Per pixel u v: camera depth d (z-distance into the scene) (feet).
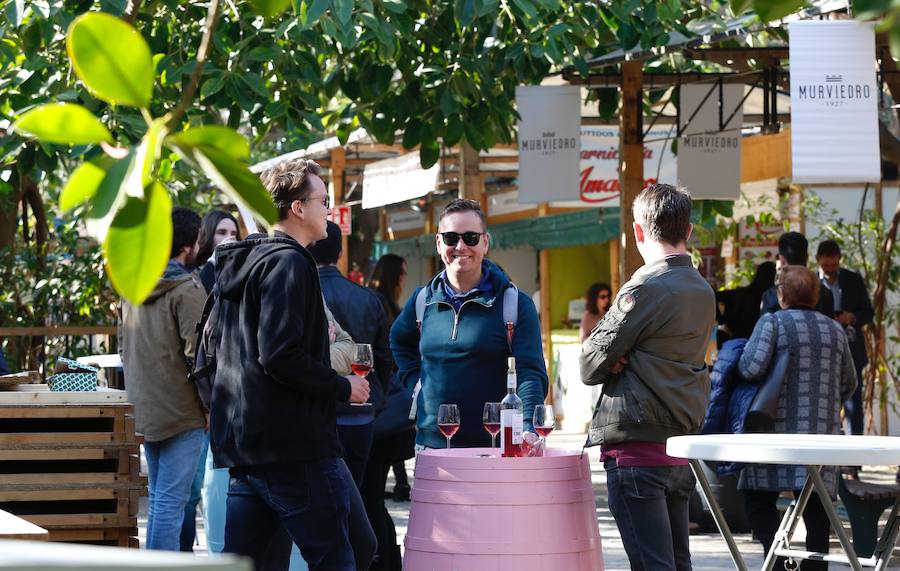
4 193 34.24
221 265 17.15
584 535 18.79
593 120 49.49
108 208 4.35
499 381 21.52
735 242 59.11
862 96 31.17
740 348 27.89
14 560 3.95
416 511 19.04
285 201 17.29
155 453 24.68
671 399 18.75
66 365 23.90
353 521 17.61
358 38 31.19
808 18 32.96
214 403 16.99
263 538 17.20
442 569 18.53
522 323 21.59
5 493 22.27
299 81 35.60
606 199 55.42
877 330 49.42
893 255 51.96
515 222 75.82
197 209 56.90
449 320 21.76
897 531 21.36
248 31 33.09
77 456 22.52
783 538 22.44
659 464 18.89
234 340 16.89
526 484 18.45
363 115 37.86
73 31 4.30
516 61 36.94
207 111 32.65
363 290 24.71
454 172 67.15
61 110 4.42
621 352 18.75
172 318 24.07
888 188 59.72
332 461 16.85
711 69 46.91
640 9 35.58
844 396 27.58
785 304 27.76
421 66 37.22
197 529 36.40
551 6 31.45
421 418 21.94
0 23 30.12
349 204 60.39
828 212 58.75
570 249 79.30
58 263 46.16
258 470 16.67
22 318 46.47
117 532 22.75
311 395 16.38
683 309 18.75
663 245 19.20
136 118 23.27
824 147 31.17
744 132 52.37
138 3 7.41
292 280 16.26
